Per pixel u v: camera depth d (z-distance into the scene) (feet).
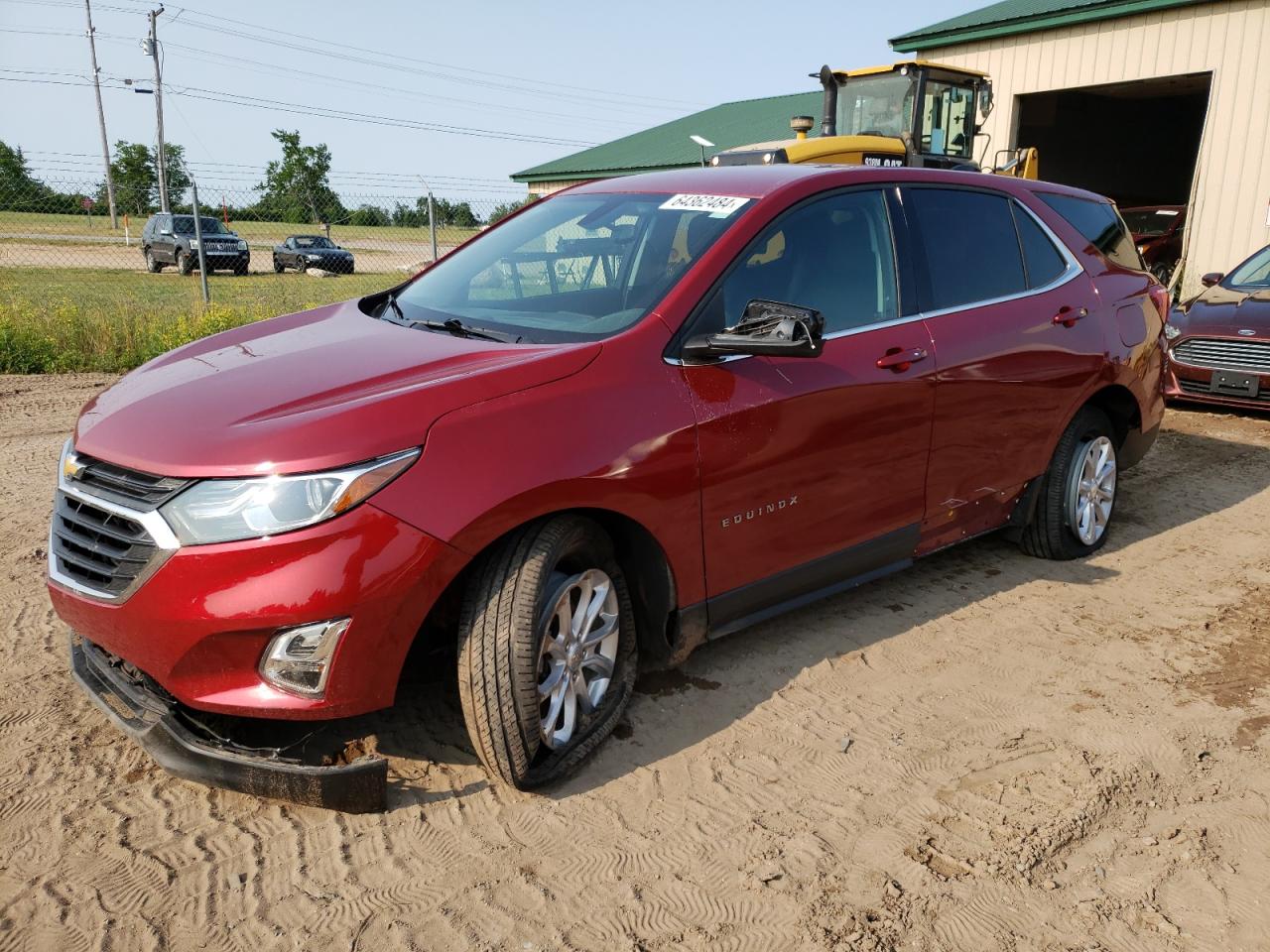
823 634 13.35
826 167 12.97
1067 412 15.10
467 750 10.36
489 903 8.23
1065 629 13.67
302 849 8.83
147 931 7.80
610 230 12.27
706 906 8.26
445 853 8.82
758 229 11.41
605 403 9.69
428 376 9.50
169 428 8.91
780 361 11.20
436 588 8.59
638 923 8.05
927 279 13.19
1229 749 10.78
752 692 11.74
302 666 8.32
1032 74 54.29
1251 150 46.24
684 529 10.34
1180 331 27.73
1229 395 26.81
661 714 11.21
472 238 14.35
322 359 10.19
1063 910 8.31
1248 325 26.43
